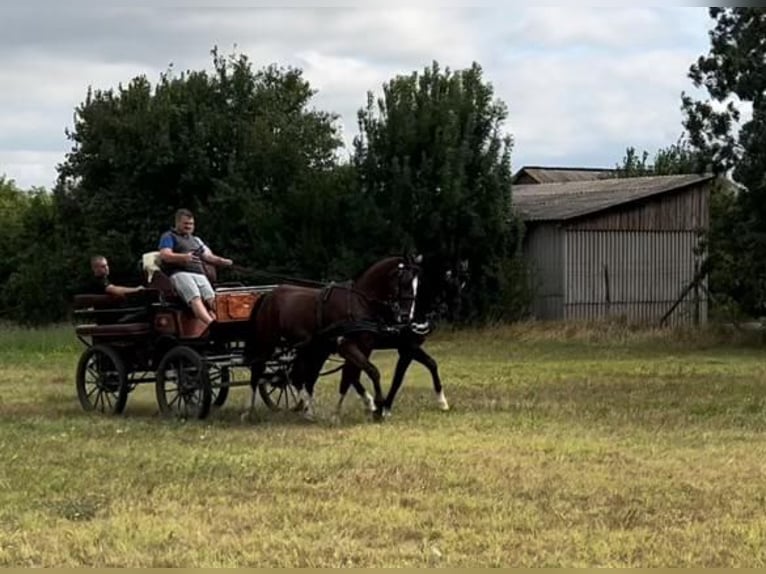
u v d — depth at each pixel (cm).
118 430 1407
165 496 991
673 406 1639
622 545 809
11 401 1783
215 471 1105
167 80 4266
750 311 3197
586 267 3794
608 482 1034
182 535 849
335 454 1196
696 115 3156
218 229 3953
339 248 3716
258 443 1288
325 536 844
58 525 888
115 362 1585
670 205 3916
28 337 3045
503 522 880
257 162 3966
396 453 1199
